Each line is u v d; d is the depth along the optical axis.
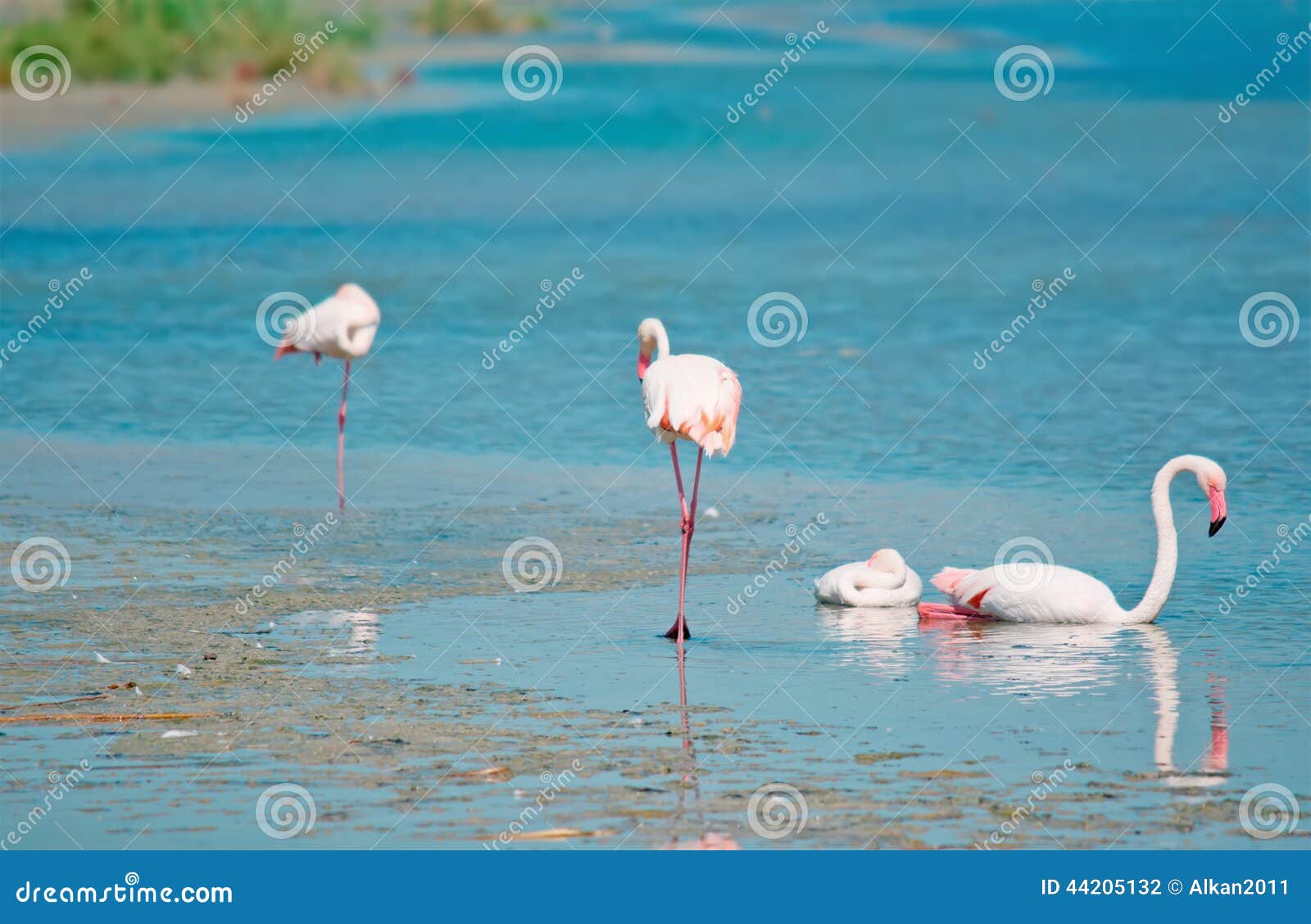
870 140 48.28
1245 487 16.45
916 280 29.36
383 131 47.50
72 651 11.29
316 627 12.04
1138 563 13.93
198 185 39.84
